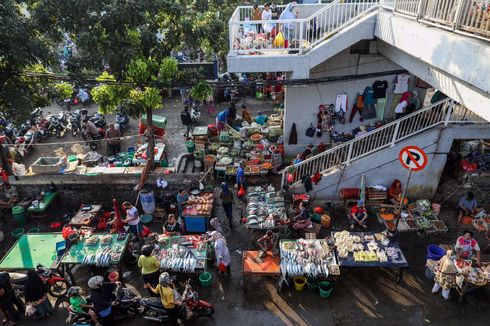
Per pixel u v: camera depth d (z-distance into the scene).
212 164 14.57
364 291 9.67
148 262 9.05
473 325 8.71
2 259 10.22
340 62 13.77
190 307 8.79
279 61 11.93
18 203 12.80
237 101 21.62
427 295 9.51
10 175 13.45
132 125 19.56
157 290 8.37
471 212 11.84
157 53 12.16
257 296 9.64
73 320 8.97
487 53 6.04
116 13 10.41
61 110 21.17
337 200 12.99
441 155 12.03
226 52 14.57
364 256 9.45
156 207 12.68
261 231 11.84
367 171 12.46
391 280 9.98
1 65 11.72
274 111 19.73
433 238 11.35
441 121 11.62
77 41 10.28
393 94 14.32
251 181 14.38
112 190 12.91
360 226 11.80
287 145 15.52
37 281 8.80
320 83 13.59
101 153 17.06
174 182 12.63
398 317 8.95
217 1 18.59
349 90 14.30
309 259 9.53
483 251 10.83
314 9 14.62
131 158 15.13
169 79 11.85
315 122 15.08
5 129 16.89
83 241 10.36
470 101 7.38
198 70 12.44
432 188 12.66
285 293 9.70
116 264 9.77
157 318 8.93
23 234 11.38
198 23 12.46
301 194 12.79
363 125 15.04
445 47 7.37
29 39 10.49
